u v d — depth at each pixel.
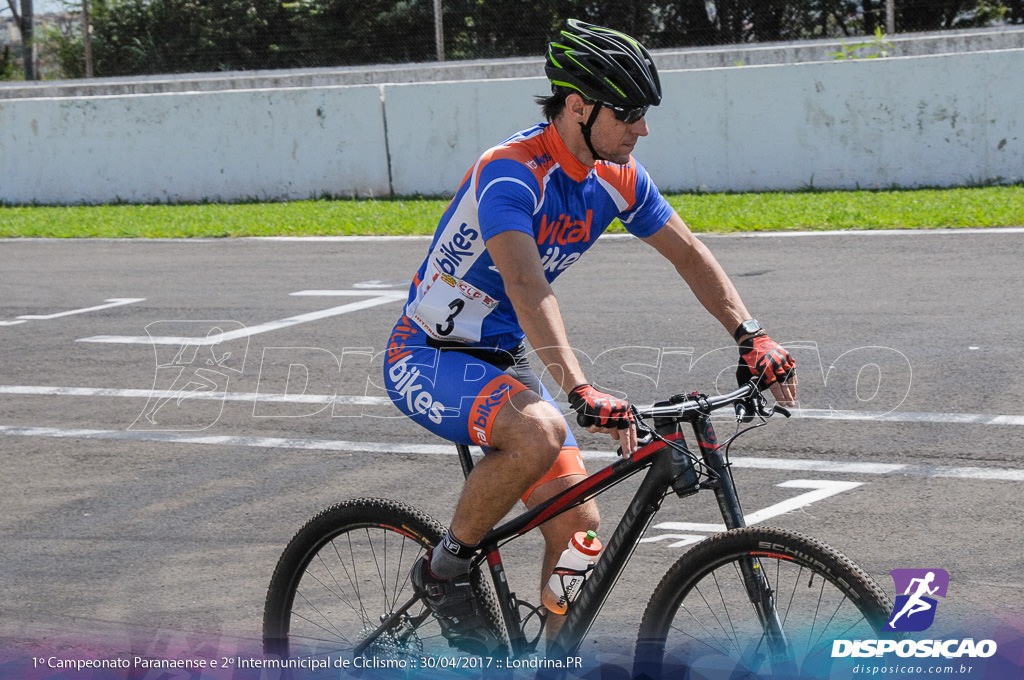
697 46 35.53
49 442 10.57
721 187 25.48
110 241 24.20
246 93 28.30
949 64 23.58
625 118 4.77
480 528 4.97
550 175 4.96
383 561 5.93
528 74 35.28
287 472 9.52
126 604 7.05
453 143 27.08
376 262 20.11
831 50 31.97
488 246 4.85
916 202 22.03
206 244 23.11
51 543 8.11
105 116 29.36
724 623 4.93
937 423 9.91
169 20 43.69
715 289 5.32
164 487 9.26
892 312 14.22
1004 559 7.18
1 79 52.47
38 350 14.36
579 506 5.24
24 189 30.27
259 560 7.71
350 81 37.03
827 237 19.86
